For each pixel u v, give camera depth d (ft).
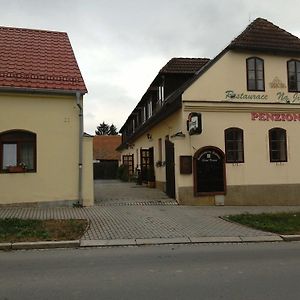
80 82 52.29
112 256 28.76
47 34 60.75
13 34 58.80
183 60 71.41
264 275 23.24
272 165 59.31
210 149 56.34
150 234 36.22
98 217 43.45
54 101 51.13
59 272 24.07
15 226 36.68
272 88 60.03
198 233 37.04
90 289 20.52
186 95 56.13
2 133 49.32
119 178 132.77
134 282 21.85
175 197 56.54
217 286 20.98
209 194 55.93
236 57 58.75
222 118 57.67
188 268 25.00
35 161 50.26
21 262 26.81
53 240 32.81
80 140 51.47
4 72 50.83
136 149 108.68
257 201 58.13
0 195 48.98
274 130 59.82
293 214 47.14
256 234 37.19
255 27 60.80
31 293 19.86
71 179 51.11
